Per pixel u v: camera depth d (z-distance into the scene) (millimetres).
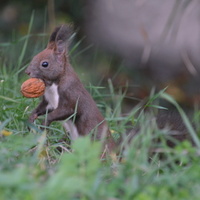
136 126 10109
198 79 21766
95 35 21188
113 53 21078
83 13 20688
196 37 22609
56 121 10188
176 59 22312
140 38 22578
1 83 11109
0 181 5910
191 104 20359
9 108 9875
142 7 23250
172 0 23531
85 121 10039
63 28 10195
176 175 7367
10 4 20344
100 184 6395
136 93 19719
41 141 8039
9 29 19844
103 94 12602
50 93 9977
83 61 19438
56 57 9977
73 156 6570
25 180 6031
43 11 20078
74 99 9953
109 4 22078
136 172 6910
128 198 6305
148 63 22109
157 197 6352
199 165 7270
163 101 19125
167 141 10227
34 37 19406
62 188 5879
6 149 8000
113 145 10000
